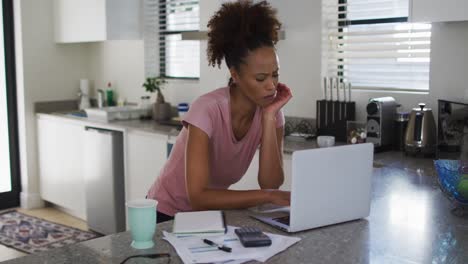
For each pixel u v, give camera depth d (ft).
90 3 14.39
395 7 10.67
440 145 8.78
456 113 8.48
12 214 15.52
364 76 11.33
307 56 11.60
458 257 4.09
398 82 10.83
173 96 14.83
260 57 4.82
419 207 5.51
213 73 12.80
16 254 12.30
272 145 5.56
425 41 10.34
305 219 4.68
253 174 10.03
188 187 5.10
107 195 13.28
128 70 15.89
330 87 11.21
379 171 7.56
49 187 15.74
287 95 5.58
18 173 16.28
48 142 15.51
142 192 12.64
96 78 17.10
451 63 9.61
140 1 14.73
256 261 4.02
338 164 4.82
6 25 15.56
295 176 4.56
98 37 14.29
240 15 4.90
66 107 16.62
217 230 4.51
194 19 14.29
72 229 14.21
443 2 8.39
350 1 11.32
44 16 15.90
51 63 16.21
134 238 4.33
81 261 4.02
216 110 5.25
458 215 5.18
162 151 11.89
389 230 4.75
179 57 14.90
